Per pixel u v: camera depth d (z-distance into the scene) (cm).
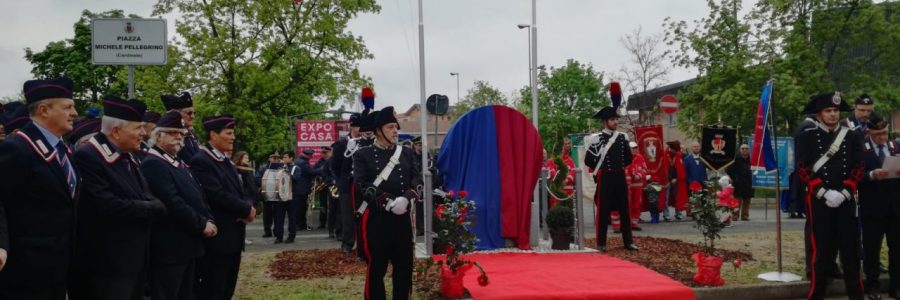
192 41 2092
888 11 2581
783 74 2311
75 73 3322
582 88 3781
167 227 556
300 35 2186
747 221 1588
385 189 645
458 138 1052
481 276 735
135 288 530
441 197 1070
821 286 742
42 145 434
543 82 3872
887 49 2492
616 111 1072
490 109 1045
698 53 2584
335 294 760
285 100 2356
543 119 3762
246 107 2177
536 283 775
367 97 1020
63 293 459
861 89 2455
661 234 1309
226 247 616
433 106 1435
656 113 3203
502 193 1030
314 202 1648
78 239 483
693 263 919
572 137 1795
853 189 723
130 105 502
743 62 2425
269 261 996
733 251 1040
